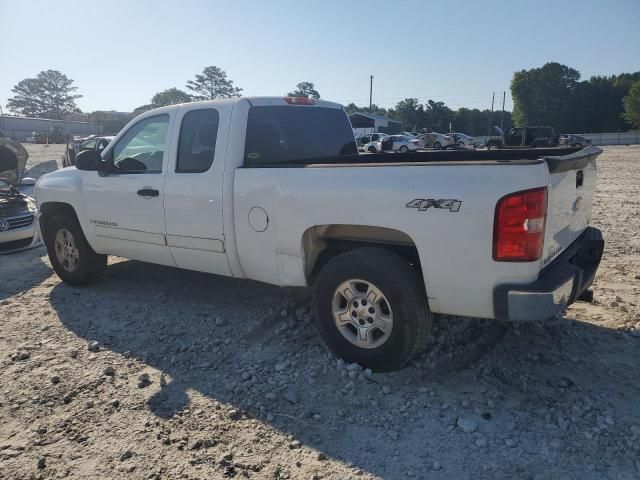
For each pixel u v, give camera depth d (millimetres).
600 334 4355
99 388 3754
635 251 7105
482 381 3660
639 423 3125
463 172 3307
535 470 2789
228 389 3707
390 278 3564
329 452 3018
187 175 4652
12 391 3734
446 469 2836
